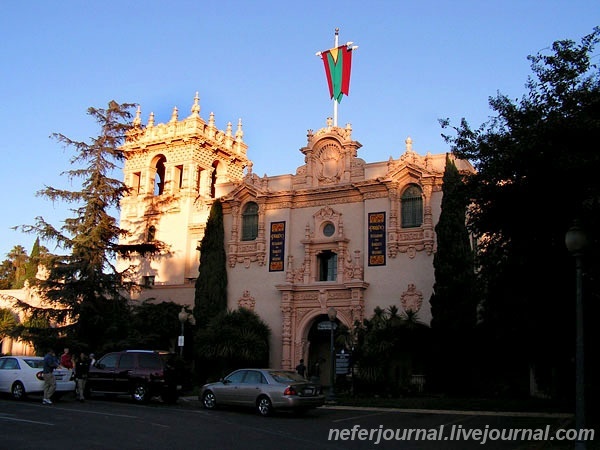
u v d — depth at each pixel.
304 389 21.92
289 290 38.19
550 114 17.16
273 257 39.81
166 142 48.31
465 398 29.67
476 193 19.52
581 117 16.34
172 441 14.84
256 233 41.06
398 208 36.44
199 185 48.78
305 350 37.75
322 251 38.50
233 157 51.72
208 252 40.81
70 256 38.44
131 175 49.84
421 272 34.91
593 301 18.36
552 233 18.06
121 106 41.00
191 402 26.72
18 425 16.38
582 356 13.26
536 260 18.59
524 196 17.98
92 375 25.97
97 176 39.44
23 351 50.59
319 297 37.47
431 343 31.66
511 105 19.17
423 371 32.38
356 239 37.50
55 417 18.56
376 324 31.95
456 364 31.11
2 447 12.96
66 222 38.81
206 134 49.28
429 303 34.25
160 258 46.72
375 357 31.08
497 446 15.62
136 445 13.99
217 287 40.16
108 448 13.42
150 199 48.25
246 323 37.47
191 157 47.78
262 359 37.22
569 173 16.06
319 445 15.22
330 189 38.50
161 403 25.80
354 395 31.27
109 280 38.91
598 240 16.33
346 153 38.91
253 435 16.55
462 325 31.16
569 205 17.06
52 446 13.34
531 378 30.14
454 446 15.63
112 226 40.28
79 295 38.25
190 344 39.75
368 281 36.25
